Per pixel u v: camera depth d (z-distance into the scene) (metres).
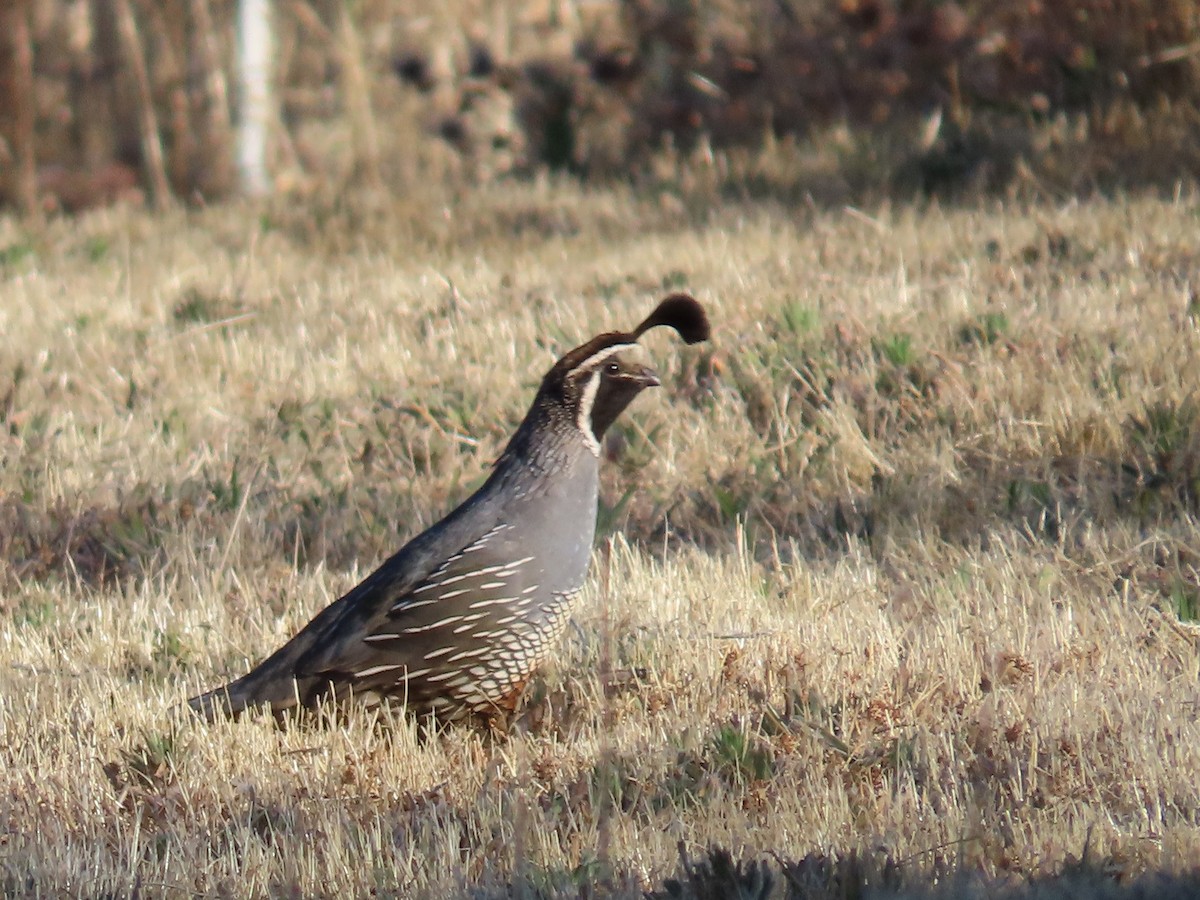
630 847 9.31
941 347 18.03
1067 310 18.80
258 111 34.72
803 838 9.34
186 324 22.53
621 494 16.08
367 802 10.27
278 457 17.61
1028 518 14.88
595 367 11.24
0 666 12.73
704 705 11.47
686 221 26.70
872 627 12.52
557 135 32.03
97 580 14.93
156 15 36.09
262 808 10.14
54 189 35.75
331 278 24.89
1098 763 10.06
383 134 34.84
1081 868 8.62
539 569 11.08
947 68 29.25
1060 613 12.73
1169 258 20.56
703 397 17.88
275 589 14.24
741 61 30.89
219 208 31.86
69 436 18.08
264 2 34.56
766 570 14.29
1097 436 16.02
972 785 9.86
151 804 10.14
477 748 11.14
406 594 11.02
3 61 34.78
